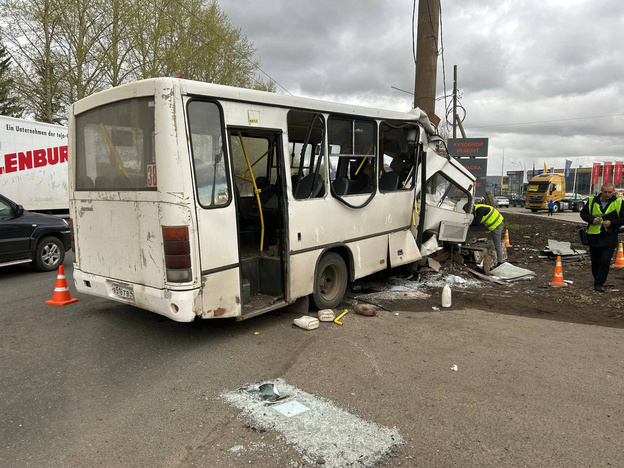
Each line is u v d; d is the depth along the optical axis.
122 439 3.21
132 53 23.75
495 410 3.60
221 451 3.05
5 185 12.45
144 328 5.54
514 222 20.55
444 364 4.52
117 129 4.77
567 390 3.96
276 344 5.03
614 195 7.31
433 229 8.44
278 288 5.57
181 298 4.35
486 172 15.55
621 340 5.25
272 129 5.16
